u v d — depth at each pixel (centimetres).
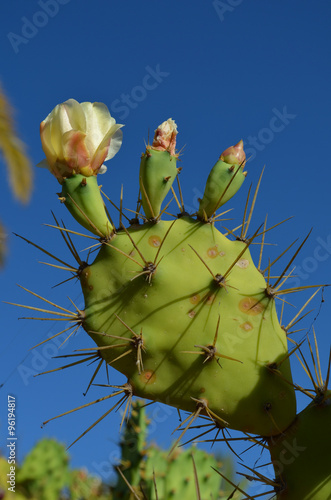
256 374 64
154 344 64
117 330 65
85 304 66
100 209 68
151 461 90
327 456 63
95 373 66
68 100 69
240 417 64
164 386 64
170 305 65
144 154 68
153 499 89
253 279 66
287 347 66
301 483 63
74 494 105
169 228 66
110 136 69
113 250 66
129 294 65
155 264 65
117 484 90
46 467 119
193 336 64
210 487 91
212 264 66
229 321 64
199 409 63
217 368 63
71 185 68
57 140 69
